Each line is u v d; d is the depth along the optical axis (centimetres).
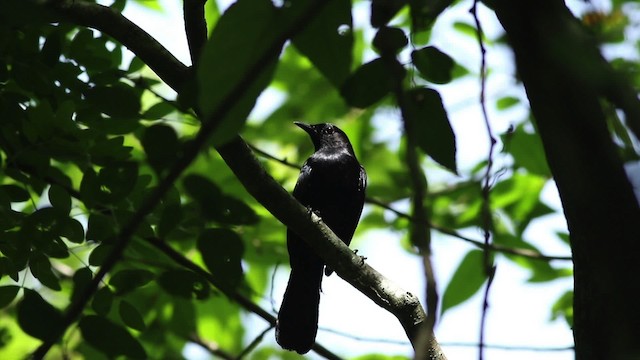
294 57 1452
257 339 1040
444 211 1346
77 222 874
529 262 1241
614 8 812
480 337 474
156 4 1223
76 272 878
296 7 387
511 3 407
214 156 1184
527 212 1248
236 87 348
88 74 900
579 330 556
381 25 495
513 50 431
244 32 386
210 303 1337
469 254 1077
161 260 1042
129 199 904
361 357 1109
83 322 835
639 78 690
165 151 914
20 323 732
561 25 391
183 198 1062
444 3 590
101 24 699
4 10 383
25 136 884
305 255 1096
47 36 899
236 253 930
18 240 864
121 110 887
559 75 430
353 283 828
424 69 653
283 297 1098
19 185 952
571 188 496
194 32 608
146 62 707
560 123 461
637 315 508
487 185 536
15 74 864
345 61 518
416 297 801
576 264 553
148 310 1122
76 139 875
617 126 541
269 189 769
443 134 594
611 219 503
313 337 1081
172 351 1184
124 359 995
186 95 625
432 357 749
